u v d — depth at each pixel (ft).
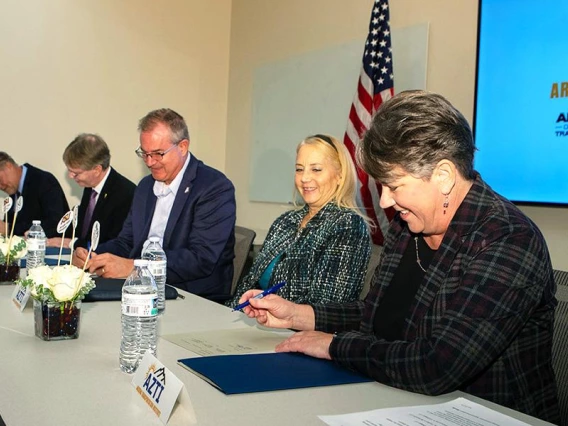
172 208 8.44
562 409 4.14
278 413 2.95
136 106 15.25
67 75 14.32
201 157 16.31
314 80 13.55
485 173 9.51
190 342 4.28
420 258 4.29
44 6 13.98
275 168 14.74
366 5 12.30
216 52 16.31
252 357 3.90
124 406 2.98
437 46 10.84
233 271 8.63
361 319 4.60
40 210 12.78
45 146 14.14
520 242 3.59
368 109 10.89
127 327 3.71
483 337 3.39
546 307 3.84
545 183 8.76
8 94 13.69
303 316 4.63
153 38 15.39
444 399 3.34
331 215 6.56
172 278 7.89
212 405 3.03
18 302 5.36
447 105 3.67
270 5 15.01
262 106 15.20
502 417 3.04
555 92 8.61
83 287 4.27
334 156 6.84
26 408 2.92
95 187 11.76
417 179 3.64
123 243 9.22
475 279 3.53
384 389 3.44
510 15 9.14
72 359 3.78
